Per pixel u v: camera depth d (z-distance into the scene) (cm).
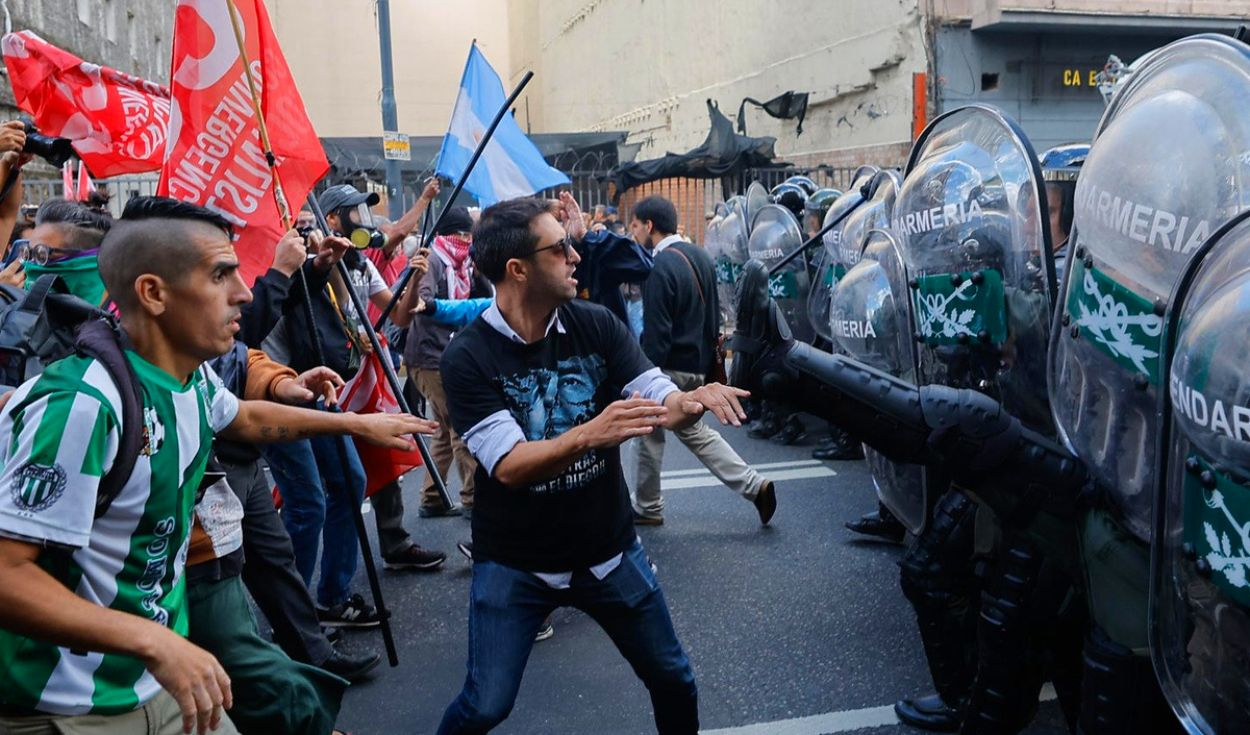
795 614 425
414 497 630
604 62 2786
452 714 241
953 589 300
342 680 251
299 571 385
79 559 174
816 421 821
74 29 1420
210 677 168
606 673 377
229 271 191
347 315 400
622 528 247
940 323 275
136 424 174
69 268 270
